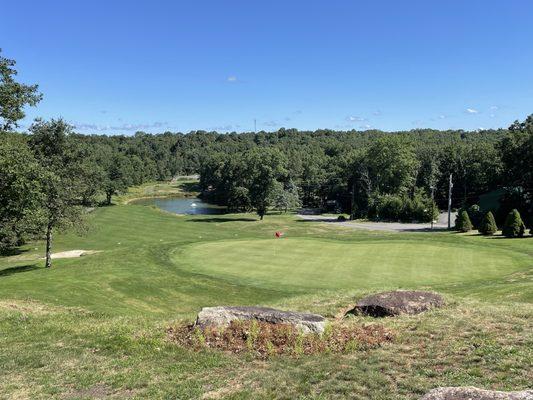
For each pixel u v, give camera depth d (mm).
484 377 8156
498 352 9180
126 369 9891
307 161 123250
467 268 24484
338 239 33875
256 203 82062
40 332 12977
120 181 110688
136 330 12602
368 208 81375
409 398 7562
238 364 9766
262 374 9062
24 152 23281
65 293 18875
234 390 8461
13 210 23594
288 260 26781
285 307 14727
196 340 11203
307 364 9391
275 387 8406
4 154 22266
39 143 31938
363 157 91812
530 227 45031
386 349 9961
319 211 99250
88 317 15031
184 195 134125
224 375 9227
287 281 22484
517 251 29234
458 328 10891
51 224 30125
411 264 25531
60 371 9984
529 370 8312
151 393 8594
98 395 8680
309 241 32812
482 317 11742
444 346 9789
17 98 25672
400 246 30766
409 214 74688
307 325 11203
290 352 10180
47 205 29359
